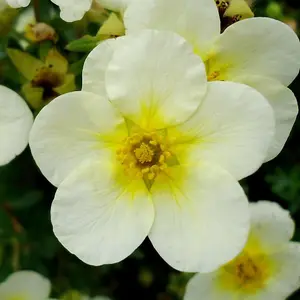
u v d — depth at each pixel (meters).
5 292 0.12
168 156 0.09
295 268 0.12
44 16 0.12
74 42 0.11
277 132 0.10
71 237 0.09
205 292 0.12
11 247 0.14
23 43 0.12
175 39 0.09
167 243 0.09
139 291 0.17
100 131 0.09
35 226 0.15
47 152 0.09
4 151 0.10
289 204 0.15
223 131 0.09
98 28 0.11
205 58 0.10
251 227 0.12
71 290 0.14
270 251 0.12
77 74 0.11
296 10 0.15
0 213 0.14
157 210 0.09
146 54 0.09
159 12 0.09
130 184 0.09
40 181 0.15
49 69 0.11
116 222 0.09
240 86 0.09
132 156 0.09
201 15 0.09
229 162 0.09
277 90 0.10
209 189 0.09
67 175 0.09
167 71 0.09
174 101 0.09
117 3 0.10
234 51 0.10
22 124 0.10
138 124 0.09
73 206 0.09
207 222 0.09
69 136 0.09
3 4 0.11
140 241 0.09
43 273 0.14
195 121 0.09
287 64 0.10
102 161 0.09
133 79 0.09
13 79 0.12
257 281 0.12
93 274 0.15
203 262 0.09
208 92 0.09
